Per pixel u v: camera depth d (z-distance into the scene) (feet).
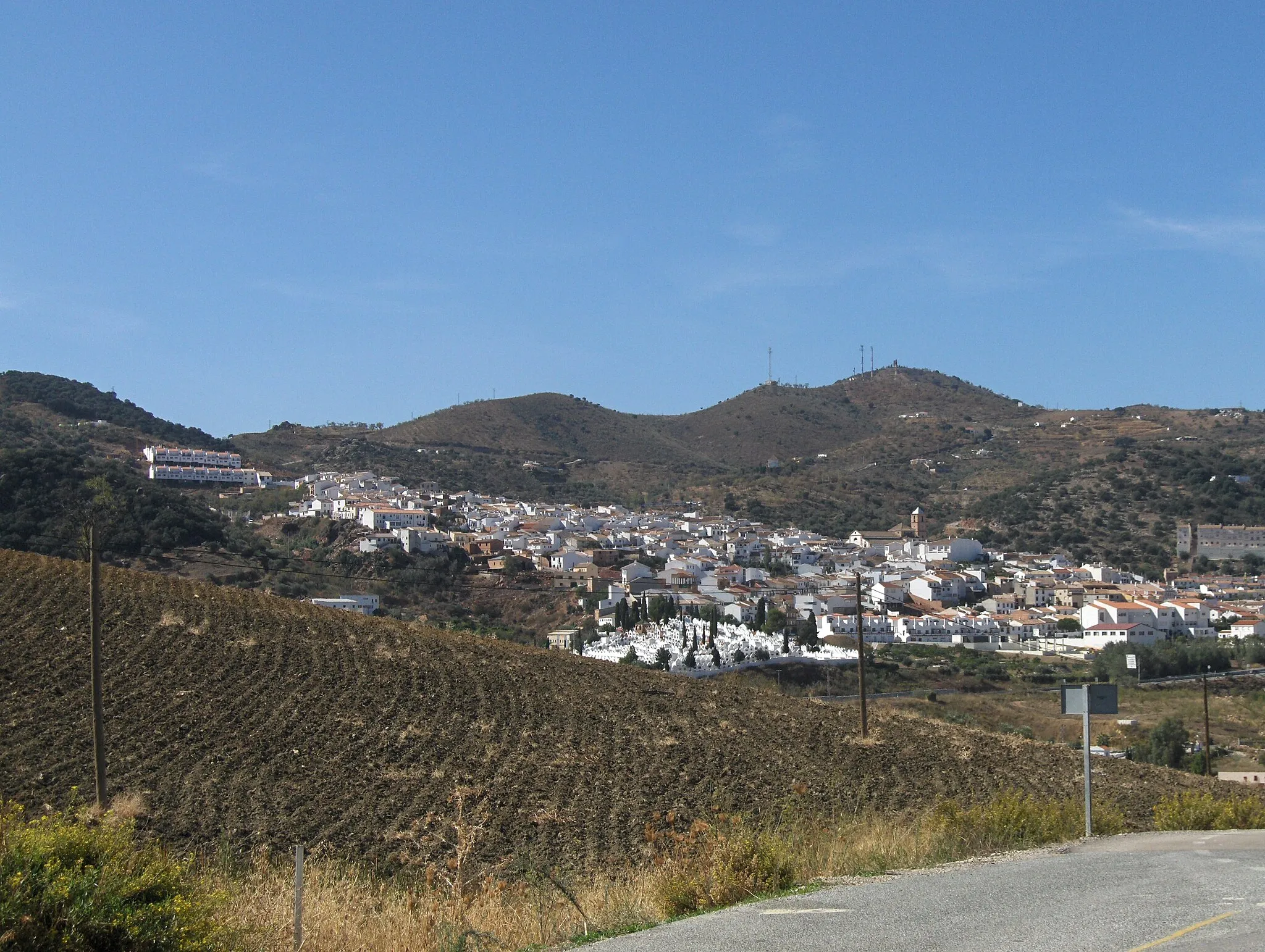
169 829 93.45
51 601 177.37
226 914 39.42
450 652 177.58
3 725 122.83
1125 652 325.21
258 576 351.67
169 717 129.70
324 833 92.99
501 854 87.10
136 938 33.17
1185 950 31.17
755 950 33.24
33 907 32.35
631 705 152.05
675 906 44.98
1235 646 341.41
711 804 103.86
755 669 309.42
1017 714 265.95
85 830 36.22
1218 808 84.12
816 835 62.08
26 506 334.24
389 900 53.11
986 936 33.86
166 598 189.47
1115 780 129.08
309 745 122.21
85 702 132.98
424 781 111.14
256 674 151.33
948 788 118.93
